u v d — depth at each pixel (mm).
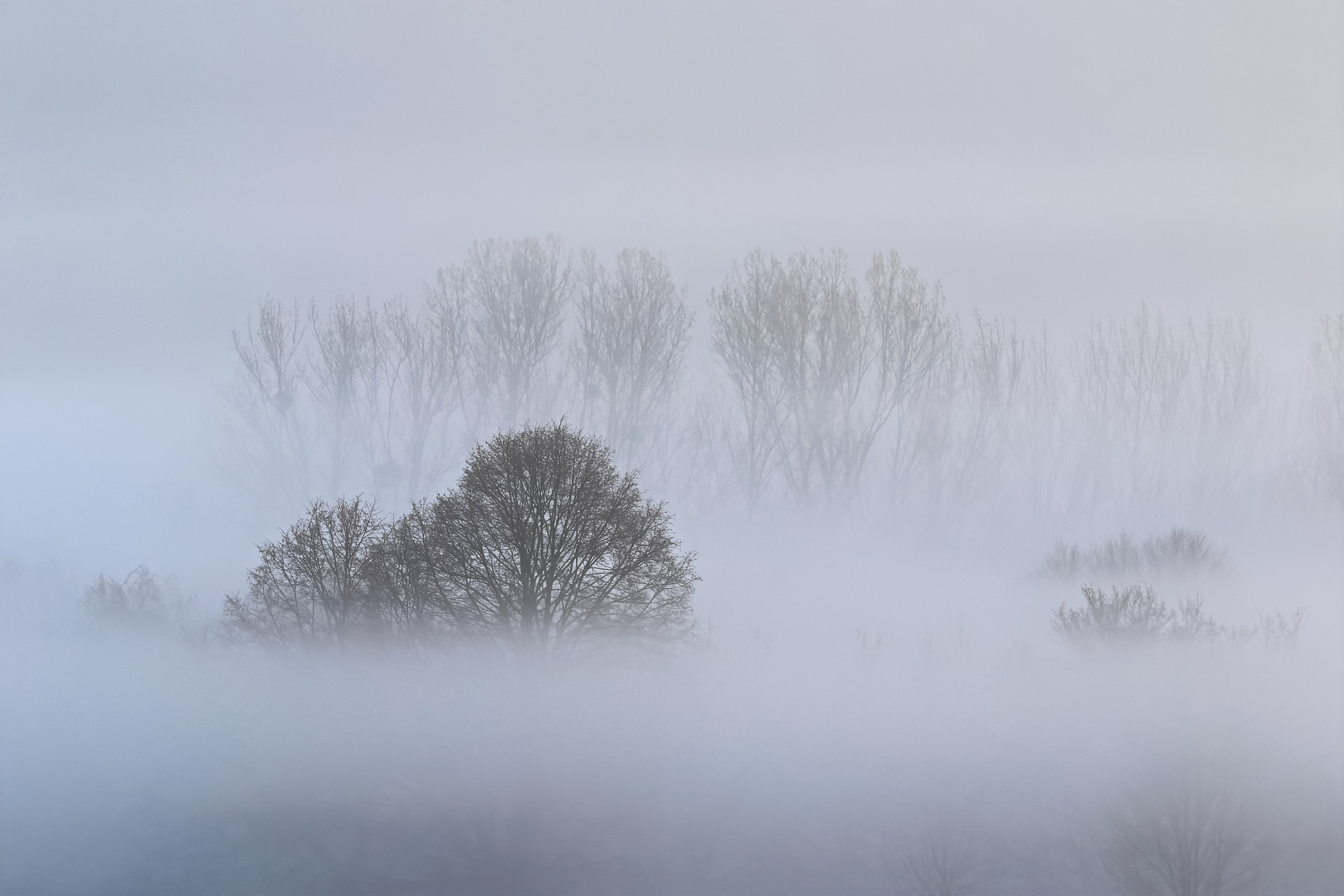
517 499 31688
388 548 32625
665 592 32031
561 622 31781
